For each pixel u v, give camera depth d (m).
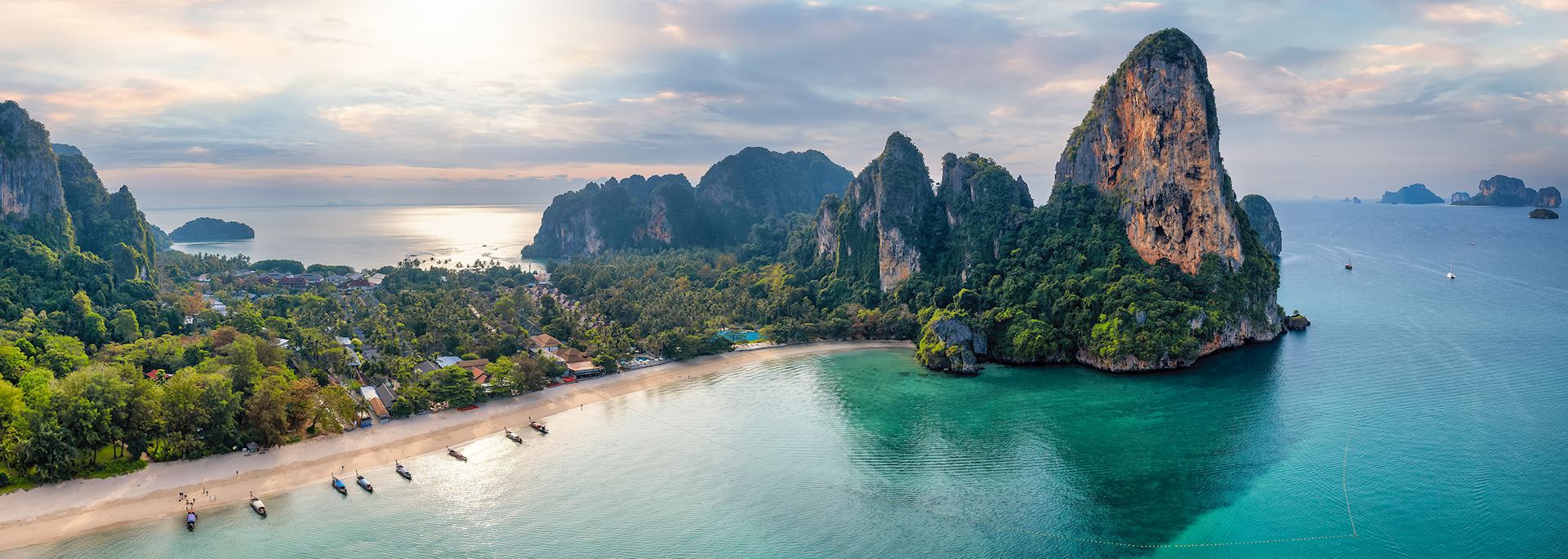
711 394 168.38
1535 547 98.56
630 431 144.25
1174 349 179.62
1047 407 155.50
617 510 111.88
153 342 177.88
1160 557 98.44
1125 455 129.25
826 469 125.69
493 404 158.50
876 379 180.88
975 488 118.06
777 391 170.62
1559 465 121.38
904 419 149.75
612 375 183.12
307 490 117.38
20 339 157.50
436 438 139.00
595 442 138.38
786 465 127.62
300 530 105.75
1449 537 101.38
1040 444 135.25
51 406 117.62
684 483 120.94
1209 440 135.12
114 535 102.69
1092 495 115.38
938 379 179.38
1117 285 196.62
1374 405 151.25
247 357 151.62
